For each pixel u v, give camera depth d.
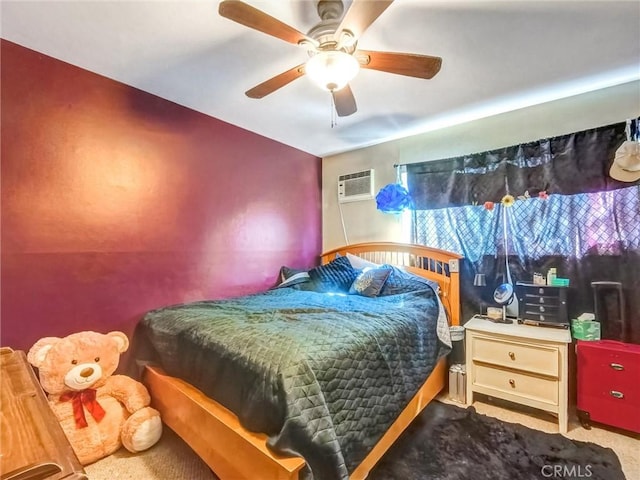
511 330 2.23
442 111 2.65
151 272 2.32
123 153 2.19
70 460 0.63
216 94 2.35
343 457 1.21
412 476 1.56
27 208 1.80
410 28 1.62
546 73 2.06
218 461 1.37
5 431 0.73
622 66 1.98
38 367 1.67
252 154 3.10
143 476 1.59
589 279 2.25
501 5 1.46
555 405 2.01
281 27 1.26
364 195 3.51
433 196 2.99
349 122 2.88
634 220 2.09
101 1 1.44
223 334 1.59
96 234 2.05
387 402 1.53
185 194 2.54
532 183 2.48
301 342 1.41
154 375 1.93
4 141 1.73
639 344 2.07
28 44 1.76
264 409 1.22
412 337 1.90
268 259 3.24
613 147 2.17
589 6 1.47
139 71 2.04
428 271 2.91
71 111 1.96
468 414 2.17
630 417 1.89
